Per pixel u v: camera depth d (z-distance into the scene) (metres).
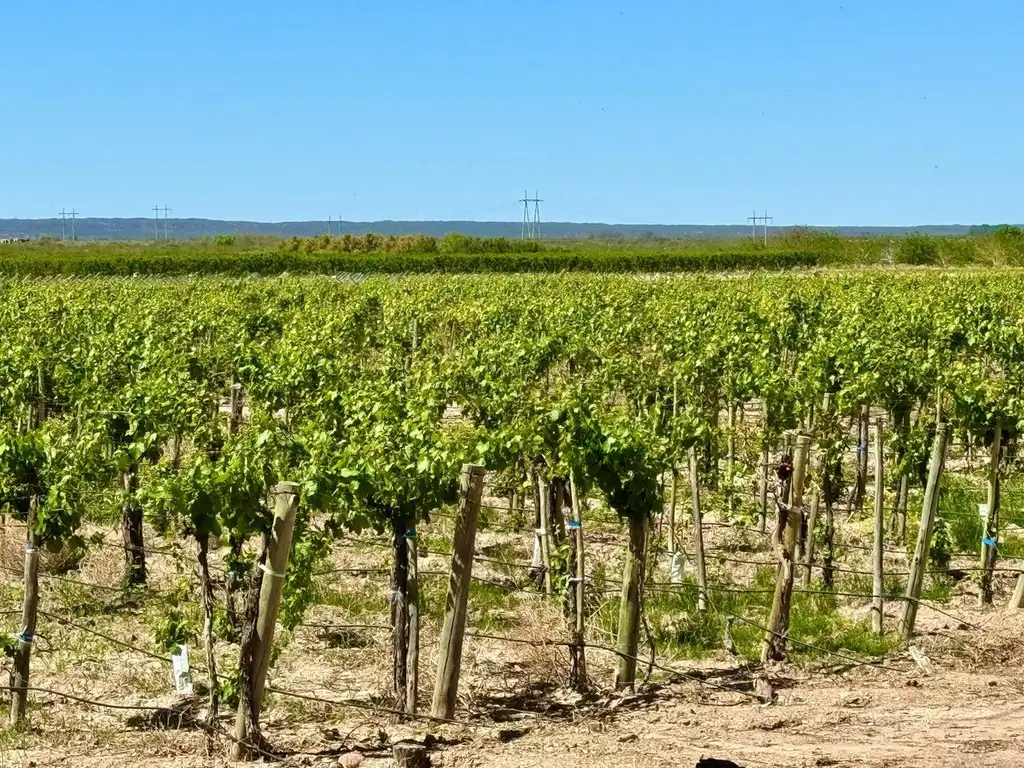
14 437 9.22
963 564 13.57
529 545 14.09
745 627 11.41
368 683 10.01
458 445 10.01
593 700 9.59
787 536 10.62
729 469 14.59
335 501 8.99
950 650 10.88
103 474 11.44
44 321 24.00
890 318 23.91
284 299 33.41
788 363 22.36
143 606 11.92
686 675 10.17
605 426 10.27
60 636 11.01
